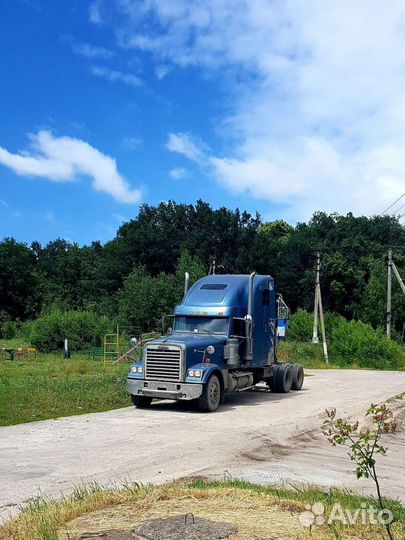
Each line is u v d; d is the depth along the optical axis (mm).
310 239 82188
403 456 11250
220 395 17234
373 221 86562
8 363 35750
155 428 13461
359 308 69875
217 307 18469
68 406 16609
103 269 80438
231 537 5250
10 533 5695
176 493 6852
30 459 10016
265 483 8203
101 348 47375
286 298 74875
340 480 8883
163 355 16438
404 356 43938
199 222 86062
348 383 26719
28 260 95188
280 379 21516
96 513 6156
